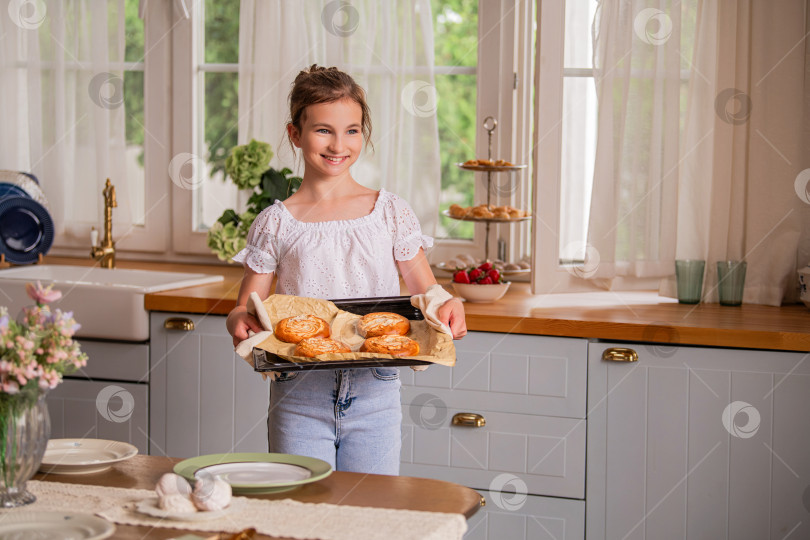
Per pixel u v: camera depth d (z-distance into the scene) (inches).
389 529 39.8
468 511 42.9
